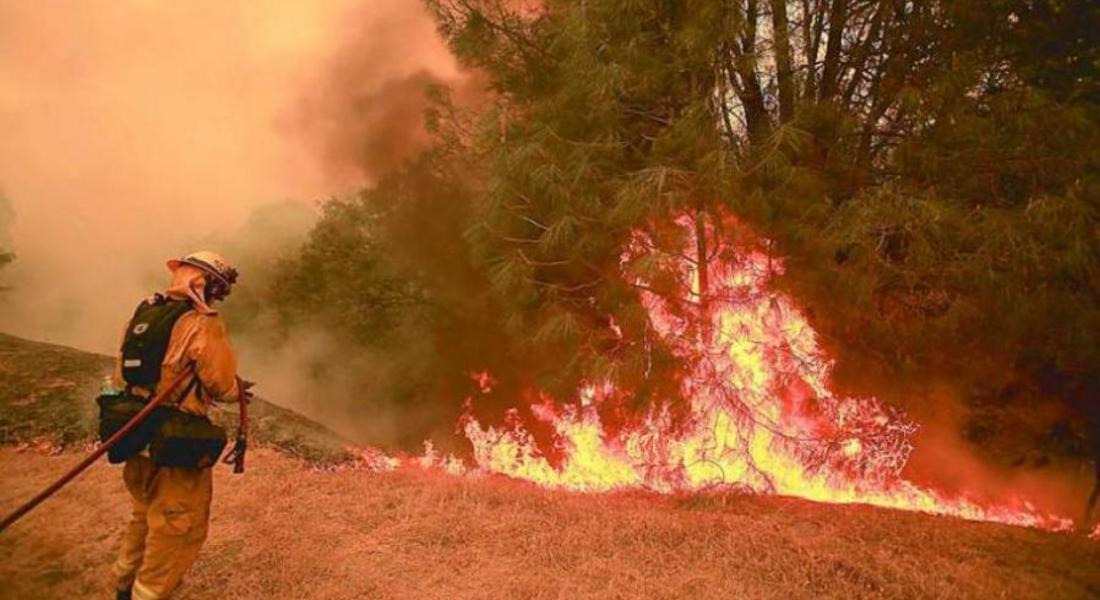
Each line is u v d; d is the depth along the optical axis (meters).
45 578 4.42
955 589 4.47
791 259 7.08
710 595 4.27
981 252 6.67
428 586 4.29
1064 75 7.98
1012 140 7.06
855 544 5.07
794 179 6.73
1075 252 6.38
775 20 7.59
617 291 7.37
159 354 3.70
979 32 7.64
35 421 6.89
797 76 7.90
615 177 7.32
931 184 7.24
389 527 5.01
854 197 7.18
